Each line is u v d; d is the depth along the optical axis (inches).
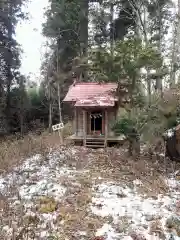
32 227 211.5
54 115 997.8
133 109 453.1
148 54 432.1
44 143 554.3
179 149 416.5
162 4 789.9
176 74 703.1
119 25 975.0
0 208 240.4
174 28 784.3
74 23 911.0
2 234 197.6
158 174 362.9
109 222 224.5
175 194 297.4
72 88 596.7
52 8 887.7
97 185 316.8
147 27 800.3
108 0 927.0
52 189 294.7
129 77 465.7
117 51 454.0
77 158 450.0
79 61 817.5
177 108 441.1
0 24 909.2
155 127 431.2
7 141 663.8
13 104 935.0
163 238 203.0
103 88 577.6
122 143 542.0
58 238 197.5
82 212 240.1
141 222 227.1
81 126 575.8
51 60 865.5
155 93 521.3
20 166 394.0
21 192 285.9
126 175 358.6
